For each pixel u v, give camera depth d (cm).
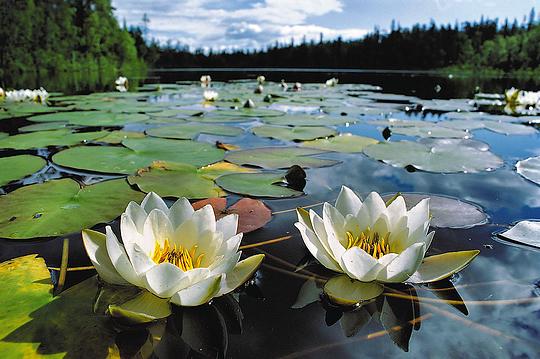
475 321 21
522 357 19
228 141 67
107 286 24
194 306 22
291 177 44
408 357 19
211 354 19
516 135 80
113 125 80
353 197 29
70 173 46
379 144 63
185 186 41
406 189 43
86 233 23
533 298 23
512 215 35
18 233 30
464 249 29
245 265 24
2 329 19
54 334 19
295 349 19
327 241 25
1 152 57
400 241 25
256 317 22
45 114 95
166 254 24
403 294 24
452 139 68
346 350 19
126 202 36
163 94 166
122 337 19
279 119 91
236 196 40
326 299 23
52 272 25
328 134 72
